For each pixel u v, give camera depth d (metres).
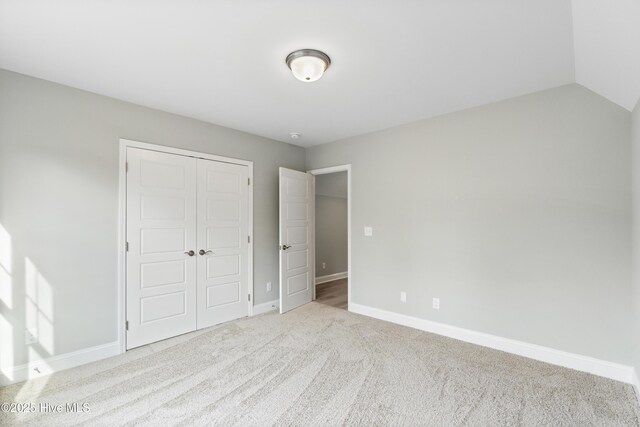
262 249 4.09
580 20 1.67
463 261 3.08
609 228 2.35
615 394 2.11
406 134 3.54
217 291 3.59
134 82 2.52
